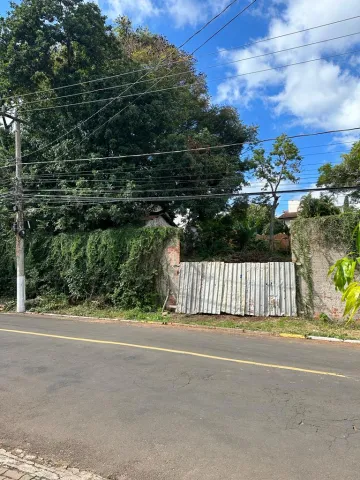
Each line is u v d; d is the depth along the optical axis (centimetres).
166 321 1403
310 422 474
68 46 1941
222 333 1189
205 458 386
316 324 1274
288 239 2869
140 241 1666
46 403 534
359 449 404
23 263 1747
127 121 1886
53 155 1994
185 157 1992
